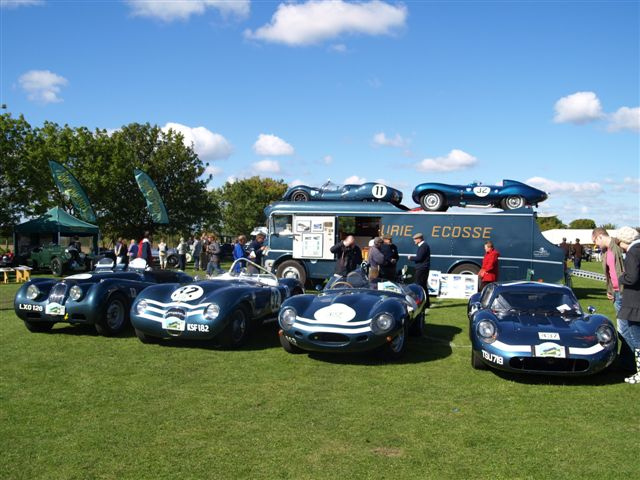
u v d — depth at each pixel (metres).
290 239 16.47
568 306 7.07
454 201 15.55
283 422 4.81
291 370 6.68
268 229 16.70
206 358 7.29
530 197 14.99
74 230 25.58
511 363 6.08
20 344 8.11
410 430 4.64
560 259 14.30
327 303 7.33
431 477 3.74
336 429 4.65
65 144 36.12
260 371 6.62
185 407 5.20
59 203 34.34
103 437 4.41
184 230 43.03
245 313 8.02
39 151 28.78
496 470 3.86
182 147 42.44
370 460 4.01
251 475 3.74
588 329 6.30
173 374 6.43
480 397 5.62
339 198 16.45
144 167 40.97
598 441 4.43
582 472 3.83
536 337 6.16
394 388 5.93
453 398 5.58
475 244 14.88
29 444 4.25
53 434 4.47
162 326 7.68
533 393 5.78
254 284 9.03
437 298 14.56
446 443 4.36
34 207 27.91
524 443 4.37
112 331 8.72
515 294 7.40
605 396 5.70
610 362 6.06
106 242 44.62
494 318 6.61
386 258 11.40
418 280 11.72
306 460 4.00
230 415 4.98
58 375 6.34
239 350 7.86
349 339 6.77
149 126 42.66
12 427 4.62
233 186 65.81
